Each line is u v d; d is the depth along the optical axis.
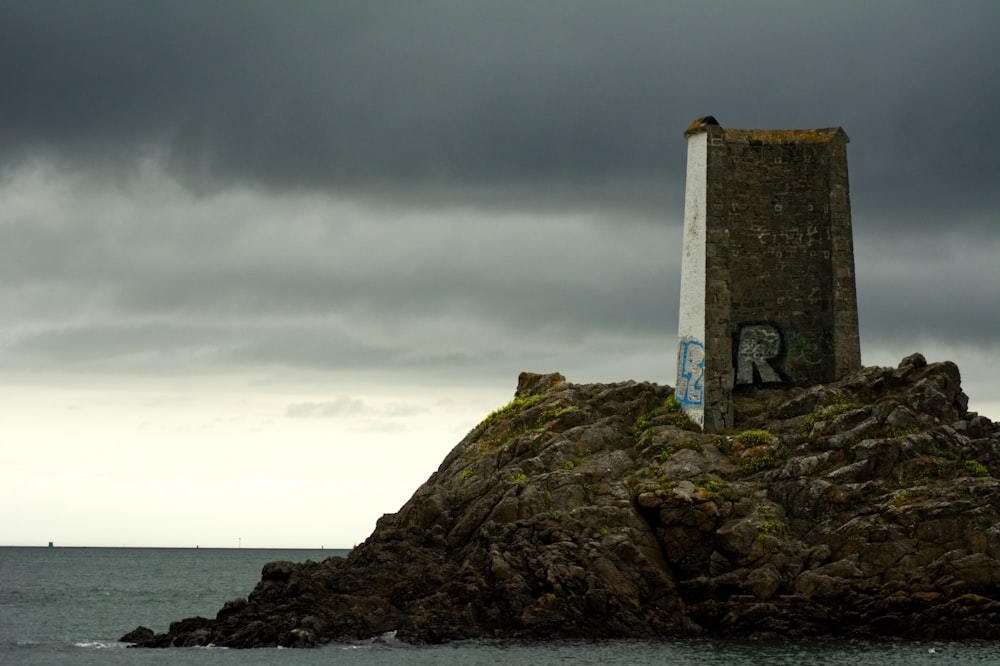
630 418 72.94
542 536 63.53
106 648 69.81
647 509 64.88
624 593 61.69
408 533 67.62
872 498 63.31
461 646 59.50
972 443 65.69
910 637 59.62
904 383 70.31
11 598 127.62
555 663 54.94
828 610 60.56
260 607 65.31
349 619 62.16
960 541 60.62
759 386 73.75
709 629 61.78
